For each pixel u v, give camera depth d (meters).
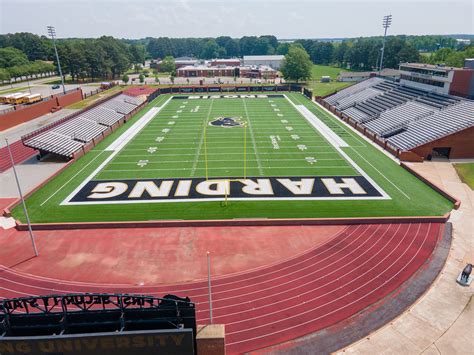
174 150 42.84
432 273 20.72
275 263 21.69
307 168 36.56
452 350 15.75
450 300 18.67
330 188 31.72
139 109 67.81
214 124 55.62
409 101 54.12
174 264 21.64
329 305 18.41
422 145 38.91
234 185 32.50
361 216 26.81
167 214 27.30
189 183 33.06
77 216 27.14
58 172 35.59
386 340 16.30
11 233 25.17
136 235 24.72
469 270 19.66
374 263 21.62
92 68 111.19
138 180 33.94
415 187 31.97
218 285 19.86
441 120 43.12
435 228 25.31
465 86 49.84
